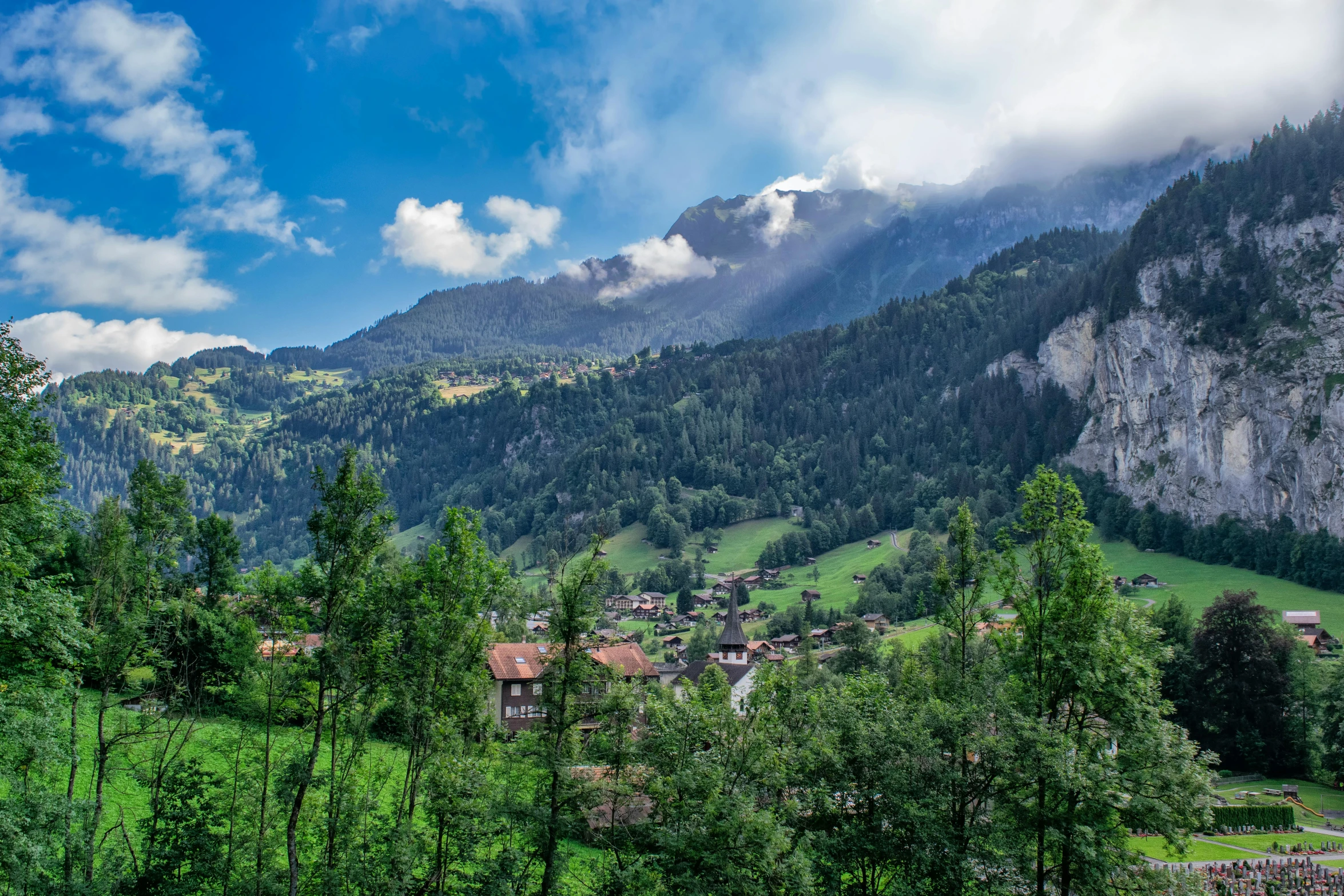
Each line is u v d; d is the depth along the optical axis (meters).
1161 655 38.97
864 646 125.12
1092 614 37.94
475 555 41.28
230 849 39.03
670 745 39.12
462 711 42.00
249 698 41.19
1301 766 98.25
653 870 37.41
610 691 37.12
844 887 40.09
